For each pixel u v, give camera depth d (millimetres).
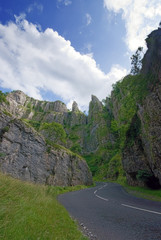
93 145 134125
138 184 25703
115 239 4113
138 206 8992
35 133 32594
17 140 28312
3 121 28703
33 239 3086
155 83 18750
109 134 124500
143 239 3992
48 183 28859
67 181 34094
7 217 3576
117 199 12758
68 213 7422
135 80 25891
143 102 21500
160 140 16234
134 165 25969
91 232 4754
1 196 4980
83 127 166250
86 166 47344
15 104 165000
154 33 21156
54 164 32781
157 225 5059
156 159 17141
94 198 13906
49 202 7465
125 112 32562
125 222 5695
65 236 3951
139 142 24734
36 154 30094
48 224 4328
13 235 2953
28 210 4656
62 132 68438
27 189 7480
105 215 7023
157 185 19797
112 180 65062
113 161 75688
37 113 177625
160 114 16766
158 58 18641
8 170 24312
